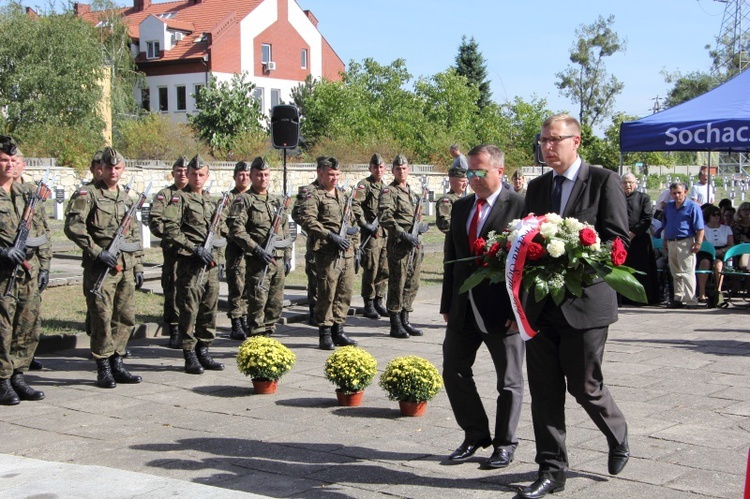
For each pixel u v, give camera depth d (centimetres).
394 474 559
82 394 797
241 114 3953
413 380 700
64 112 3878
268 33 5938
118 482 544
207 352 911
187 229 888
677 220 1329
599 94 7506
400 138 4509
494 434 595
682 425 671
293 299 1329
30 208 769
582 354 497
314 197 998
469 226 576
